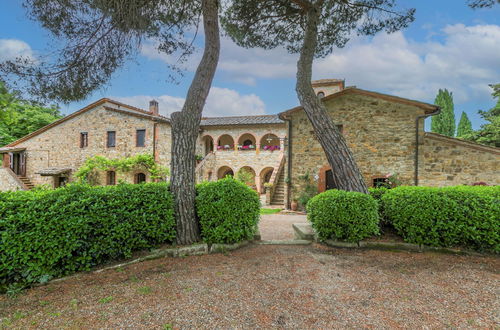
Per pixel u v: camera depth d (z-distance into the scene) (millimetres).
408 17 4992
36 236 2574
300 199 9141
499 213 3279
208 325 1812
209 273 2834
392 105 8289
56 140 15688
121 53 4211
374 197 4418
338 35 6051
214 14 4125
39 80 3953
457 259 3268
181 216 3719
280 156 16047
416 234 3668
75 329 1763
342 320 1889
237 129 16953
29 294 2363
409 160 8078
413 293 2332
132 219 3238
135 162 13320
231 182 3961
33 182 15883
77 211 2834
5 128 18000
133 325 1806
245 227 3848
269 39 6383
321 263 3184
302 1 4953
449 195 3607
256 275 2781
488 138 13312
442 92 24094
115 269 2971
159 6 4176
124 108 15375
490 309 2033
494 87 14734
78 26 4082
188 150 3861
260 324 1829
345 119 8727
